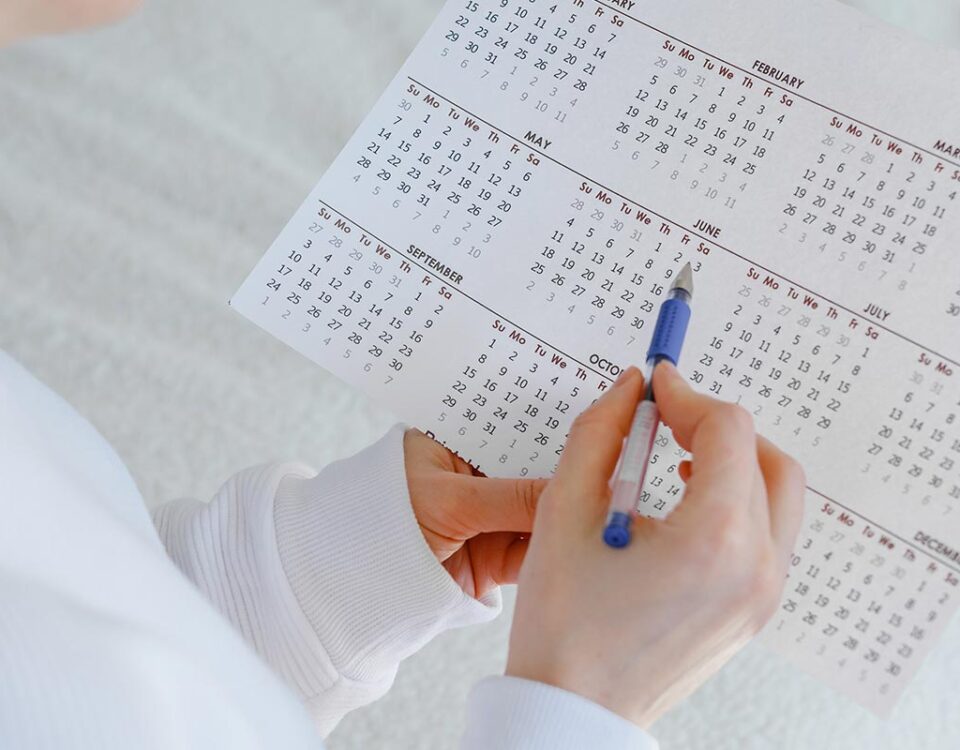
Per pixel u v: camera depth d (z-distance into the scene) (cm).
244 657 51
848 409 59
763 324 60
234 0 85
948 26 79
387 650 62
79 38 85
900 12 79
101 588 48
